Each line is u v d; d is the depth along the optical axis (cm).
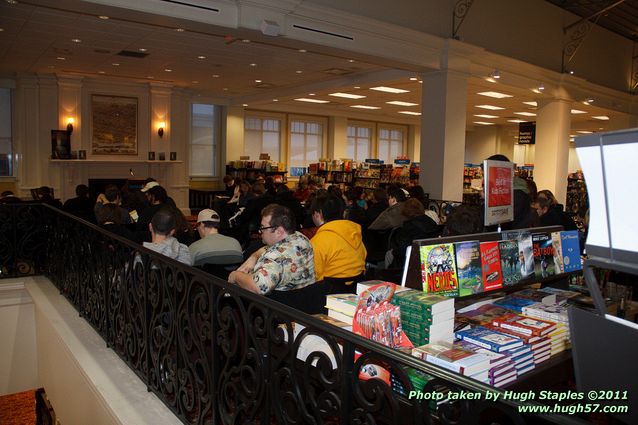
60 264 499
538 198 502
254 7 648
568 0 1176
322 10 709
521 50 1104
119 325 342
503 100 1376
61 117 1188
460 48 916
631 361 100
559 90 1239
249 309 196
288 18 686
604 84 1444
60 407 405
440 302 191
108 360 341
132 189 1192
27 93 1166
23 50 896
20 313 532
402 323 198
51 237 532
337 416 158
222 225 920
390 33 807
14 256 546
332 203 362
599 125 1970
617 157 93
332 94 1334
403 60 841
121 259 329
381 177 1441
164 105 1324
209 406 230
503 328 216
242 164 1538
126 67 1060
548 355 209
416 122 2056
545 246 278
